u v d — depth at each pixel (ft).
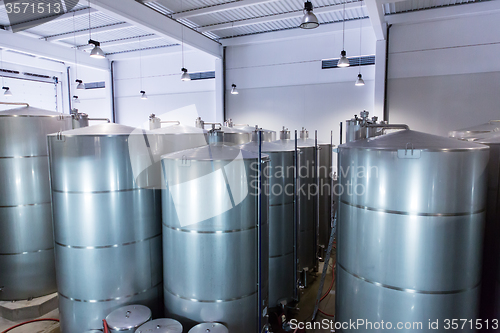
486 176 7.73
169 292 9.41
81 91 44.11
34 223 12.73
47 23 28.22
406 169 7.31
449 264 7.41
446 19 25.36
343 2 23.99
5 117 11.92
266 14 27.14
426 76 26.23
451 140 7.90
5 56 36.24
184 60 37.24
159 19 24.86
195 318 8.84
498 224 9.29
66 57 34.04
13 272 12.64
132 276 10.19
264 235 9.51
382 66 27.14
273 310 12.40
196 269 8.61
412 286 7.57
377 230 7.86
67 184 9.50
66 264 9.94
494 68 24.22
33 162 12.46
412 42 26.50
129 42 33.50
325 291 14.40
